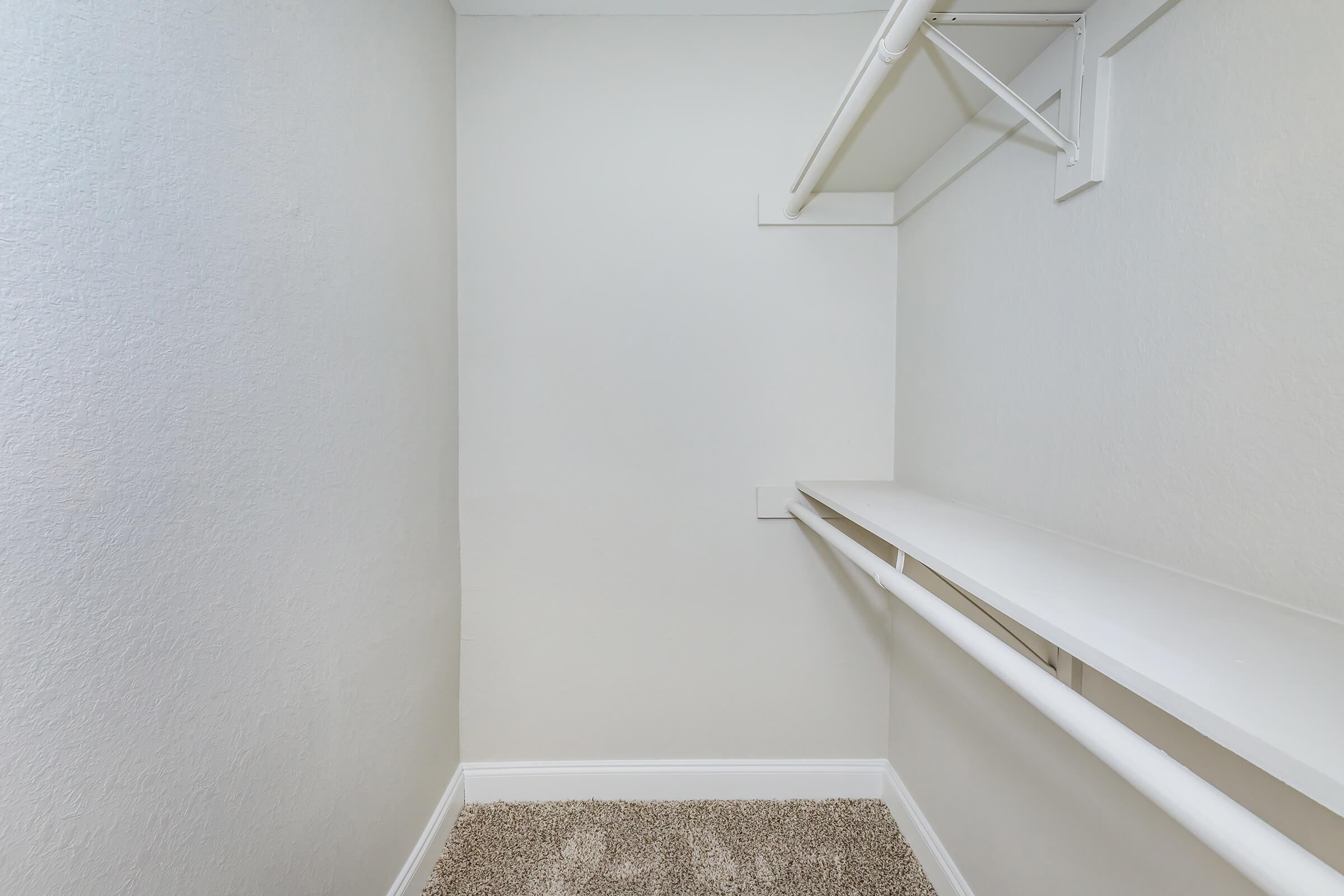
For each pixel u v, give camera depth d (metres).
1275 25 0.56
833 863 1.34
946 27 0.82
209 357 0.65
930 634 1.34
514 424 1.54
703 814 1.52
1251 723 0.34
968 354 1.17
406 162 1.20
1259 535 0.58
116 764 0.54
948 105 1.04
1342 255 0.50
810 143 1.51
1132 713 0.72
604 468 1.55
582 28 1.50
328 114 0.91
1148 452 0.72
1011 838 1.01
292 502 0.81
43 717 0.47
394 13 1.15
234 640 0.69
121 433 0.54
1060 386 0.89
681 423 1.55
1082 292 0.84
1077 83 0.82
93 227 0.51
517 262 1.52
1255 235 0.58
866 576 1.59
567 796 1.58
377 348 1.07
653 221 1.52
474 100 1.49
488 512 1.55
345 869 0.96
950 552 0.76
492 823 1.48
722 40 1.50
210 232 0.65
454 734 1.51
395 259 1.15
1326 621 0.51
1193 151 0.65
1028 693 0.52
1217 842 0.34
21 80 0.45
